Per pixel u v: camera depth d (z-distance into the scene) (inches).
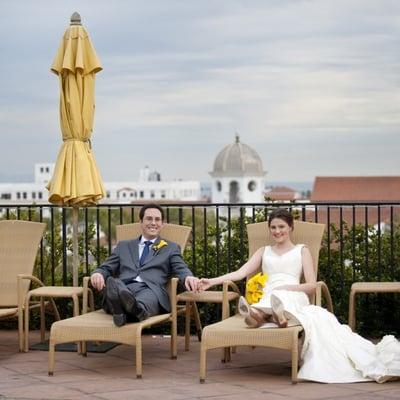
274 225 278.7
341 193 3063.5
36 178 3799.2
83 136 309.3
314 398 219.6
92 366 269.6
